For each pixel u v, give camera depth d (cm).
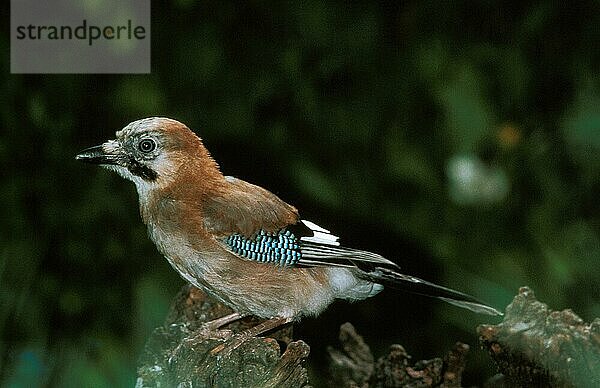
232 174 1241
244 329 933
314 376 1274
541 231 1271
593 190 1285
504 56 1248
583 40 1274
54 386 1101
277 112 1218
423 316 1291
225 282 887
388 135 1231
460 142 1187
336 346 1295
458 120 1187
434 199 1255
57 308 1155
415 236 1262
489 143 1260
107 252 1172
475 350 1244
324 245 891
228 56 1193
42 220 1166
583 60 1278
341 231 1276
